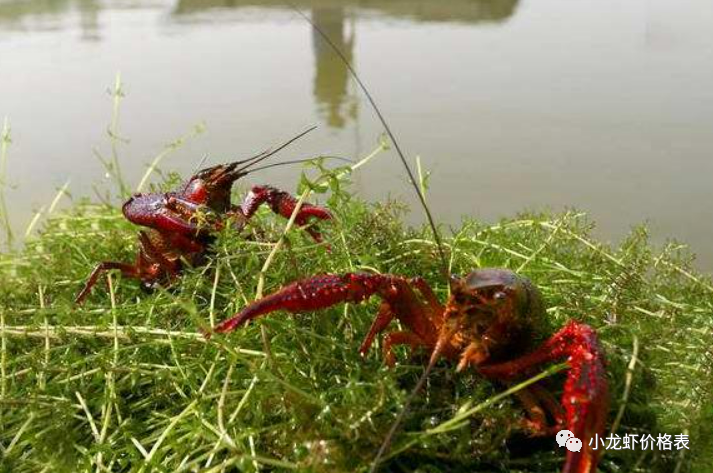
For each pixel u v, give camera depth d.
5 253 0.48
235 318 0.30
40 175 0.63
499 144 0.65
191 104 0.78
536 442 0.30
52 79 0.88
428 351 0.32
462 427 0.28
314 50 0.95
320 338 0.31
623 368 0.31
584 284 0.38
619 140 0.65
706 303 0.38
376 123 0.71
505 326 0.31
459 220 0.52
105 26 1.13
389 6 1.13
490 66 0.85
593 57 0.86
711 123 0.67
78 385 0.34
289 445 0.29
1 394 0.33
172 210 0.40
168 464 0.30
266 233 0.38
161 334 0.34
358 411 0.28
